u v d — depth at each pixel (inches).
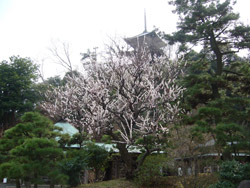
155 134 320.2
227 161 294.8
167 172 378.0
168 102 351.6
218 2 474.6
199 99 480.4
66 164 301.9
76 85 414.6
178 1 495.8
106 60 410.6
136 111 337.4
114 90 385.4
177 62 490.0
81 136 390.3
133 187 323.3
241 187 244.8
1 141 291.7
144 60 397.7
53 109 394.3
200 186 281.3
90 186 322.0
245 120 386.0
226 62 520.1
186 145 292.7
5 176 258.1
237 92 511.2
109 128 341.1
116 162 464.4
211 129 322.3
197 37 469.1
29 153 267.0
